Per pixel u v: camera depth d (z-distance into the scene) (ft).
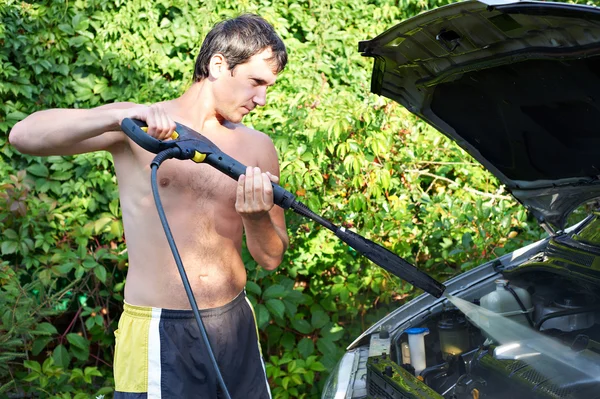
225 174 6.34
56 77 14.03
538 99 7.00
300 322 12.55
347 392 7.36
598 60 5.75
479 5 5.79
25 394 12.25
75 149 6.50
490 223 13.05
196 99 6.76
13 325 10.76
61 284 13.43
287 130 12.67
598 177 7.74
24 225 12.42
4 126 13.32
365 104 13.28
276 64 6.58
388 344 7.84
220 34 6.51
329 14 15.81
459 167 14.61
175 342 6.53
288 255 13.00
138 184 6.59
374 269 13.06
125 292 6.80
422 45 7.11
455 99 7.90
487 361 7.35
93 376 13.14
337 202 13.05
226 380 6.79
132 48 14.44
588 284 7.80
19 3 13.58
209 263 6.68
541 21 5.59
